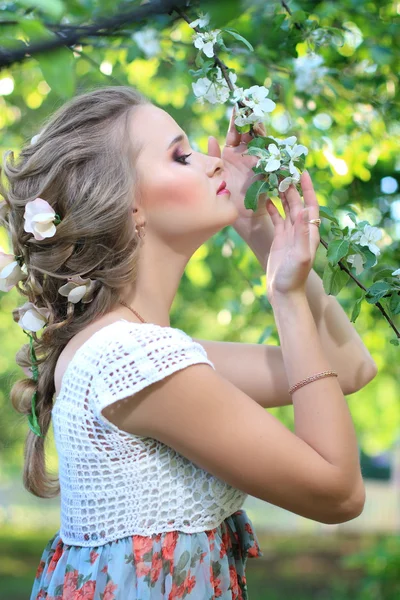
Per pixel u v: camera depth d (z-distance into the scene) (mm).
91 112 1996
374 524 15883
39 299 2082
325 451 1748
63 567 1872
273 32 2855
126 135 1971
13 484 19469
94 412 1755
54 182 1945
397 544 7258
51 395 2164
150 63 3838
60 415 1829
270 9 2779
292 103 3484
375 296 1996
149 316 1992
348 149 4059
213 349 2246
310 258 1889
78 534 1832
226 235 3984
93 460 1784
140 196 1957
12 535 14211
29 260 2033
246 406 1728
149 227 1977
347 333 2242
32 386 2141
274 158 1991
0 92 2795
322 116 3836
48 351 2150
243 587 2049
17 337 8383
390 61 3354
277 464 1694
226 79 2168
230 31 2178
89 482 1794
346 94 3705
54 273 1960
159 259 1996
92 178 1927
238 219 2297
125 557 1763
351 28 3385
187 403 1701
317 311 2230
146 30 2566
